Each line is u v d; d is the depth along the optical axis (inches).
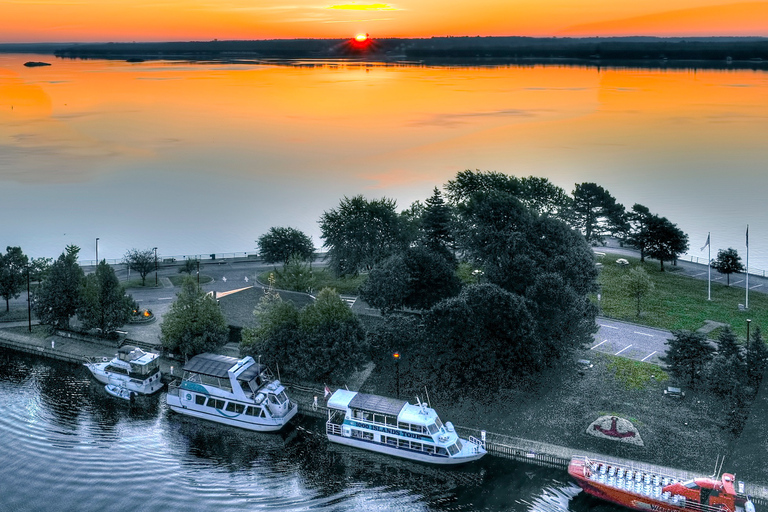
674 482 3565.5
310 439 4252.0
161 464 3986.2
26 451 4074.8
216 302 5187.0
